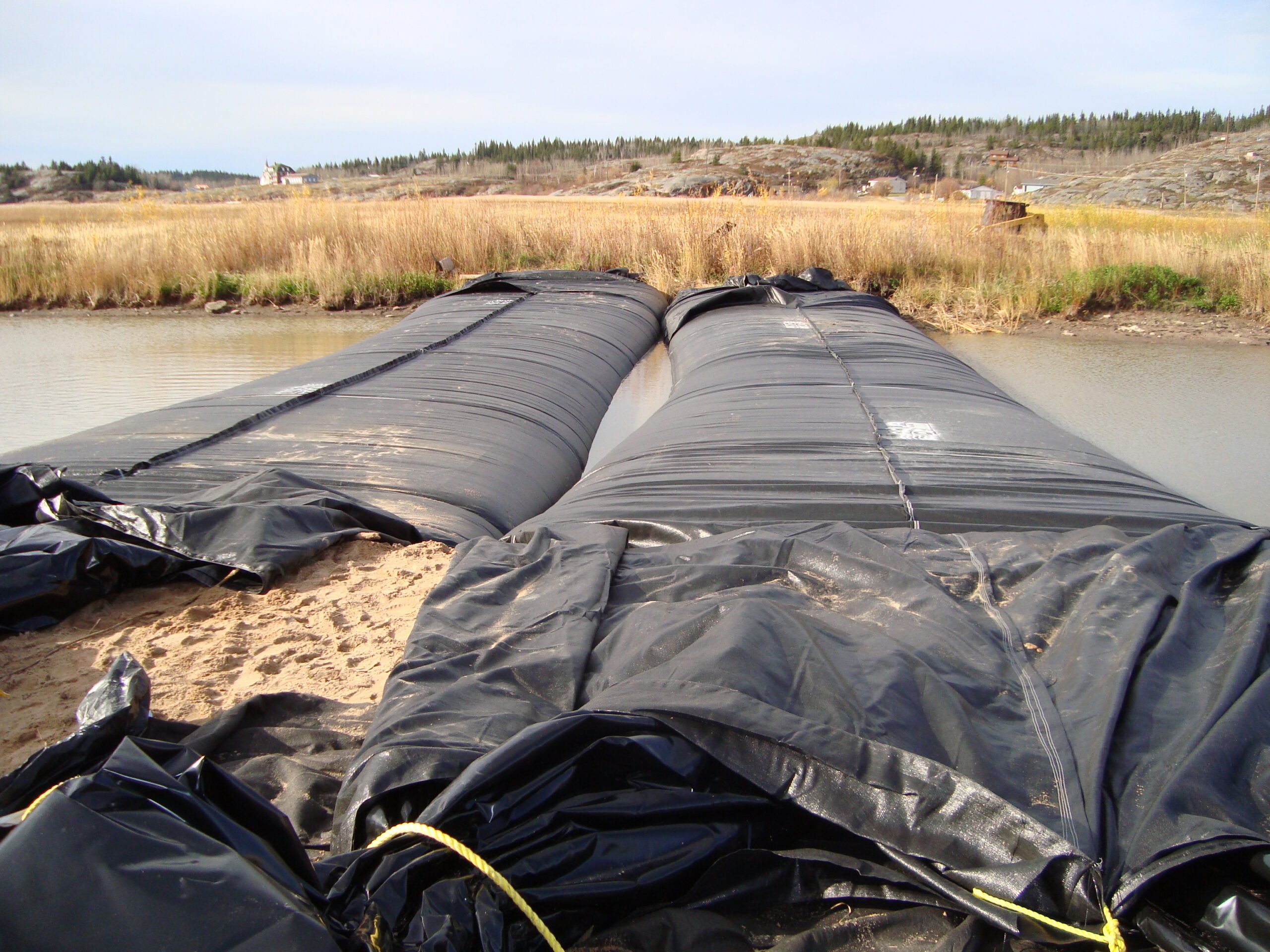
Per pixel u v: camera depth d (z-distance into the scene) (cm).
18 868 134
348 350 850
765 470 465
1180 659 252
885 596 295
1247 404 788
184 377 929
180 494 459
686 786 205
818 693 227
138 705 237
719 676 224
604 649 275
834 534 346
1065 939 170
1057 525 386
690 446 521
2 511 397
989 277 1367
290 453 527
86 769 215
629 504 429
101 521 395
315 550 397
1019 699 239
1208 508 414
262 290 1411
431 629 290
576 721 204
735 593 294
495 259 1558
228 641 331
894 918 186
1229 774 199
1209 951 168
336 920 166
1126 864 180
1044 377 897
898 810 195
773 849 206
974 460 474
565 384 759
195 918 136
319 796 234
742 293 1129
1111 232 1502
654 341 1145
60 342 1125
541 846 195
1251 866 173
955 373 720
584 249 1543
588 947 188
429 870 187
